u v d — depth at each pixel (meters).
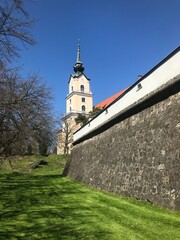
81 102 88.69
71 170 31.45
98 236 9.77
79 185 24.08
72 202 16.36
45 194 19.48
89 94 89.81
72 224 11.51
